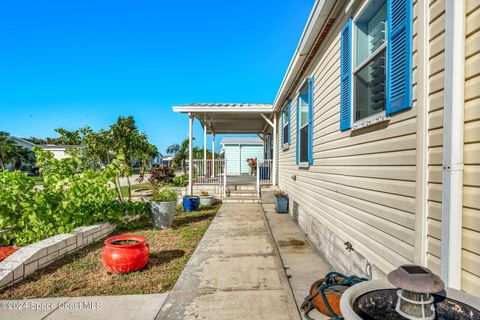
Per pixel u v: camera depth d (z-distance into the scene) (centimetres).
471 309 127
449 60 172
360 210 309
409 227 220
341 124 365
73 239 441
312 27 428
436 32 193
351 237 333
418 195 205
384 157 259
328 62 436
